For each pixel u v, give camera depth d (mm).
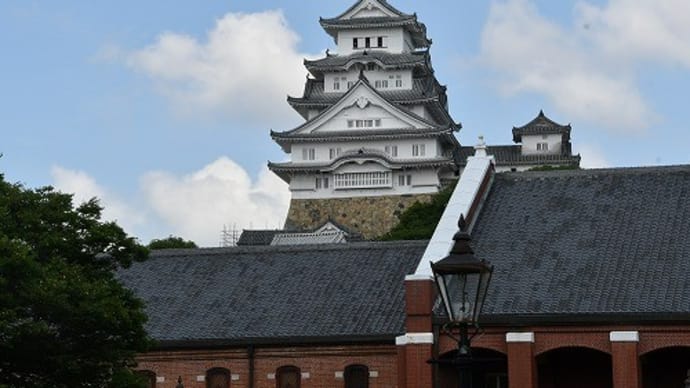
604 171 61938
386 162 180375
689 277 53219
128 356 48062
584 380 54781
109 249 50500
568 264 55500
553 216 59438
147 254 51406
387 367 57469
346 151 182875
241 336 59344
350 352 58094
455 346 53062
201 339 59625
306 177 185000
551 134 190000
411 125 180500
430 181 181000
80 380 46562
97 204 51781
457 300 27203
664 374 53938
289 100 186625
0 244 43844
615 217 58531
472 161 62906
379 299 60188
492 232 58875
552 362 55094
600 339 51781
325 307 60312
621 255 55562
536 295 53562
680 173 60875
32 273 44281
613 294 52812
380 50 192000
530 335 52188
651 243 56094
